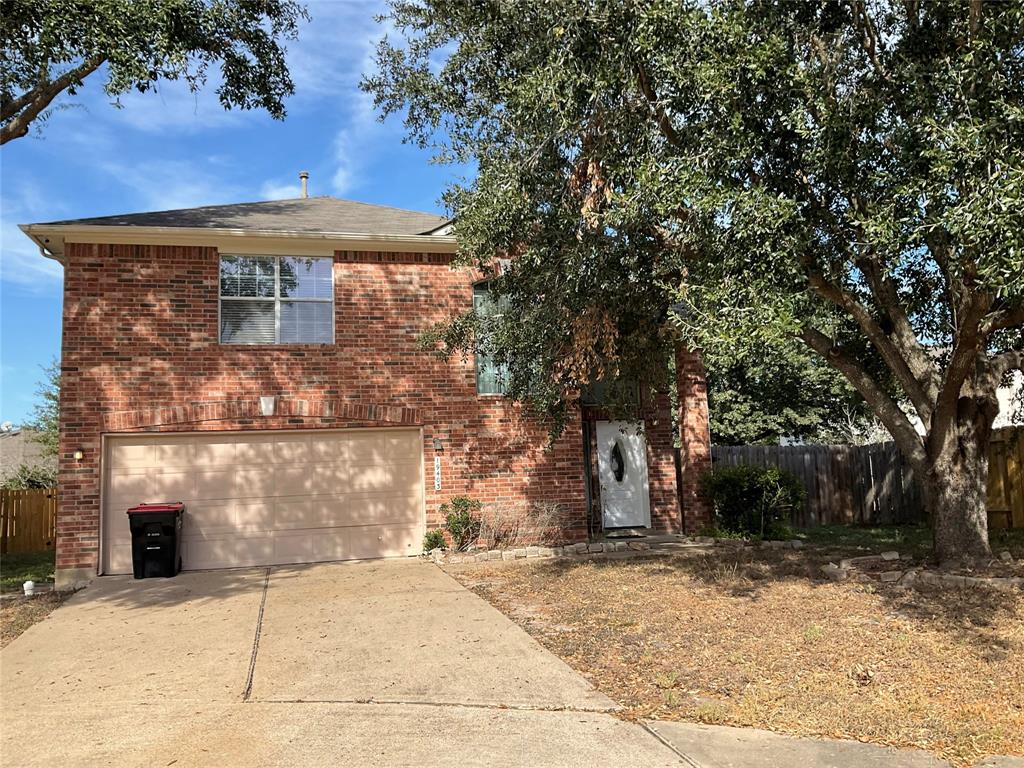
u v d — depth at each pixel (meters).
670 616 7.86
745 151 7.09
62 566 11.47
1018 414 14.12
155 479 12.14
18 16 9.48
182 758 4.67
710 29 7.15
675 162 7.31
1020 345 10.55
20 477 23.50
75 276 11.94
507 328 10.32
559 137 8.09
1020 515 13.95
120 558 11.87
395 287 13.27
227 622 8.32
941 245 7.05
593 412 14.83
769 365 22.72
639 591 9.16
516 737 4.92
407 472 13.18
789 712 5.21
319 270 13.09
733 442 26.16
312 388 12.75
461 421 13.31
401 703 5.59
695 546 13.11
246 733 5.05
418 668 6.42
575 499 13.66
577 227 8.55
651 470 15.05
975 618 7.13
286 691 5.91
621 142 8.16
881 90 7.55
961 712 5.08
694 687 5.77
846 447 17.84
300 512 12.65
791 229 6.92
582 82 7.62
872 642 6.65
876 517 17.31
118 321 12.04
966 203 5.91
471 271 13.45
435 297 13.41
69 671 6.70
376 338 13.10
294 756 4.67
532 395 11.20
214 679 6.27
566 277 8.93
